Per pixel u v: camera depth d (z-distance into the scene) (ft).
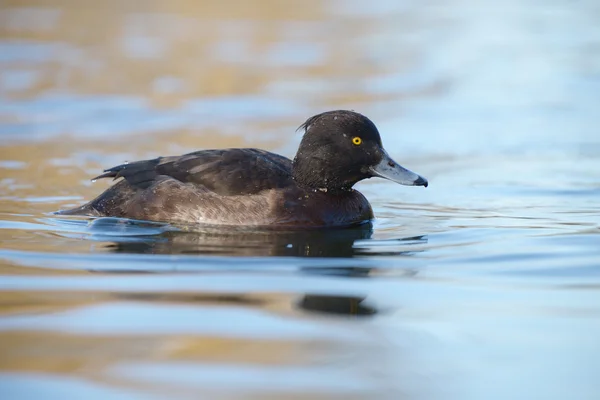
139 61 79.51
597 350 24.68
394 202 44.39
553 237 36.63
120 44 86.12
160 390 22.06
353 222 39.73
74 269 31.73
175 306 27.86
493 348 24.84
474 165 51.80
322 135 39.50
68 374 22.99
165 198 38.75
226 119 61.77
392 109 65.77
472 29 96.53
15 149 53.31
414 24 98.73
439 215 41.37
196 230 37.58
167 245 35.09
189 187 38.70
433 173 50.24
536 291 29.60
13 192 44.06
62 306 27.73
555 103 67.77
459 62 81.82
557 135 58.54
